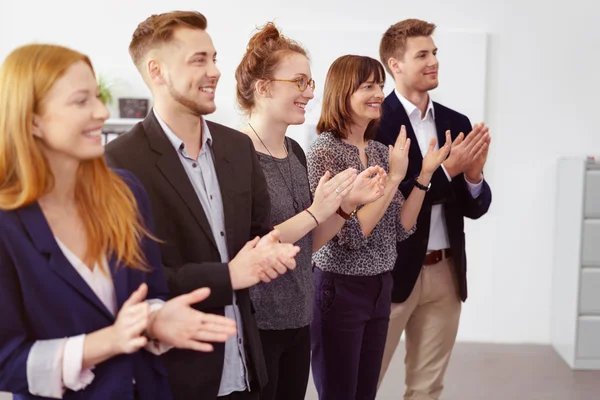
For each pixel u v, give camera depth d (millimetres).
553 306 4742
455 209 3006
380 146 2764
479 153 2861
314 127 4680
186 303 1431
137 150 1714
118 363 1392
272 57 2227
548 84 4637
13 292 1309
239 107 2361
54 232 1380
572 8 4574
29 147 1301
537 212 4730
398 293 2953
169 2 4703
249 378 1842
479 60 4586
